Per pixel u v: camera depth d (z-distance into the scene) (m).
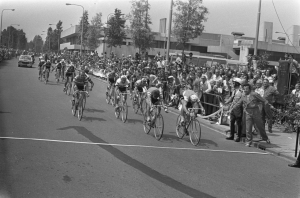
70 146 7.28
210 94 12.96
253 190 5.47
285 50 45.16
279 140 9.80
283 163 7.55
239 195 5.18
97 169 5.86
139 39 33.34
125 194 4.81
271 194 5.35
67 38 92.44
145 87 12.75
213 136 10.11
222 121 11.88
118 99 11.45
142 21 33.38
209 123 12.15
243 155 7.97
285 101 11.58
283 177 6.39
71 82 16.88
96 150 7.14
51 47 108.44
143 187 5.16
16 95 15.22
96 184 5.13
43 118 10.36
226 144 9.12
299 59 34.62
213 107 12.84
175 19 25.83
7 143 7.12
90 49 53.91
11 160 6.00
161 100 9.23
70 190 4.82
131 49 55.62
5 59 58.97
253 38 56.88
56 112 11.62
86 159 6.41
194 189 5.28
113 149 7.35
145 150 7.52
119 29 41.81
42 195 4.59
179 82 15.33
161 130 8.68
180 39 25.92
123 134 9.06
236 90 10.10
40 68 24.23
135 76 18.25
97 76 32.84
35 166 5.77
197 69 16.02
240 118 9.58
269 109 10.73
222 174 6.23
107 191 4.88
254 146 9.28
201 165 6.72
